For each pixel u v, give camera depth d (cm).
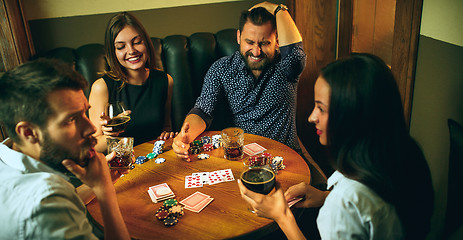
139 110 234
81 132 101
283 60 229
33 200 85
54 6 295
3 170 95
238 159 173
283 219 117
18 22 268
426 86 181
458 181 146
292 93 242
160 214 129
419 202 97
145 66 234
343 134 94
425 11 178
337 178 109
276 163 160
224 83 239
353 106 90
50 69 92
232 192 145
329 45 318
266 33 211
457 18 152
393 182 92
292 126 248
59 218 88
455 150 149
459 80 150
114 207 116
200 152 184
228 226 123
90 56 279
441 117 169
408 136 96
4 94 89
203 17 331
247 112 246
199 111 231
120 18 210
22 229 85
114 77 227
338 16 305
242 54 224
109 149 164
